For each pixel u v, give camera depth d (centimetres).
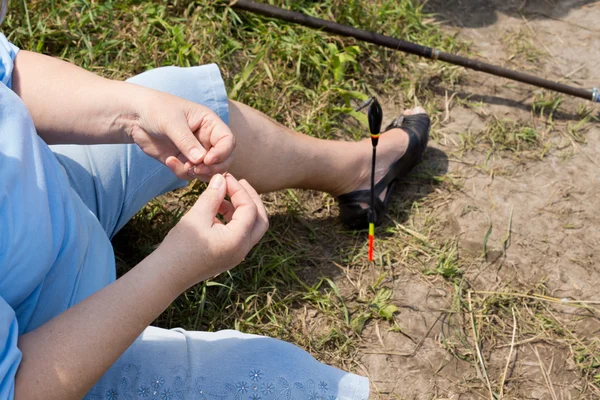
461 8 309
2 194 105
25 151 112
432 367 191
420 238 220
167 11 263
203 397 125
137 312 110
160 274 112
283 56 261
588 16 312
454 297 206
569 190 241
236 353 129
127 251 207
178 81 164
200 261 115
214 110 168
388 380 188
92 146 153
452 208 232
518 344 198
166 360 128
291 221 221
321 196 230
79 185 151
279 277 208
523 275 215
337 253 216
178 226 116
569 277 215
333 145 206
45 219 112
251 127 182
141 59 246
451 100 270
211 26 259
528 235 226
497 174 245
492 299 206
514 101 272
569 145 258
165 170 165
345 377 129
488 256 219
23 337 104
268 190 195
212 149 128
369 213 210
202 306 192
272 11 260
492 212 232
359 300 204
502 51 292
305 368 128
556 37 301
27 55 142
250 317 194
